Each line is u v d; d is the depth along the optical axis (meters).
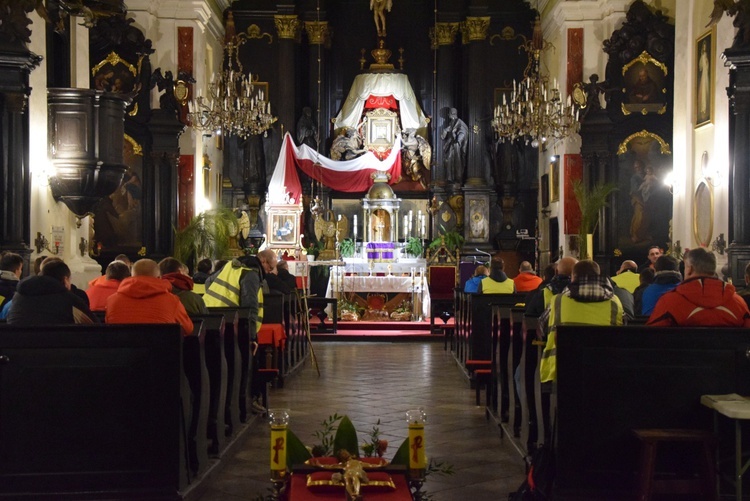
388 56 27.30
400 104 27.08
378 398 12.19
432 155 27.28
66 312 7.06
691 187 16.81
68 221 15.05
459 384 13.51
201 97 21.38
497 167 27.11
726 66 13.95
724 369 6.59
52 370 6.52
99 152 13.83
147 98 21.31
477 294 13.40
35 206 13.31
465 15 27.36
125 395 6.56
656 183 20.86
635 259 20.92
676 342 6.59
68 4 13.67
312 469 5.08
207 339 8.27
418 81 27.97
